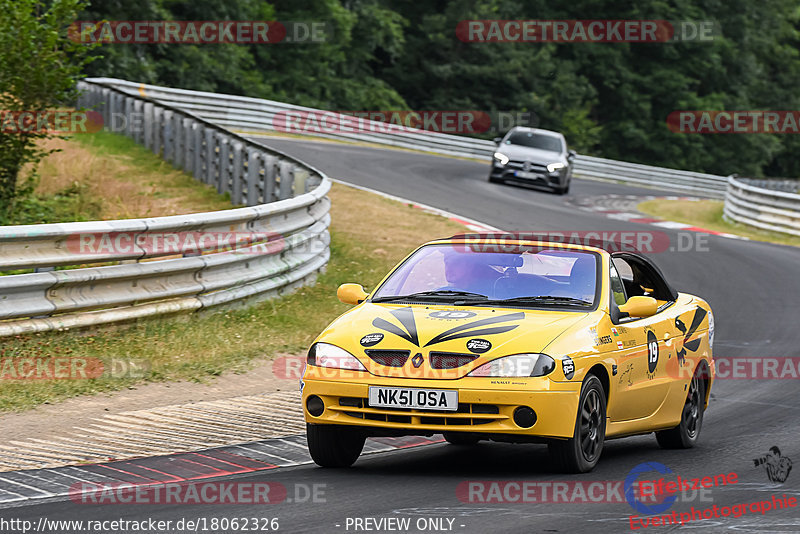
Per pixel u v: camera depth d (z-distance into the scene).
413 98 171.12
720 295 47.72
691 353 24.02
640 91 189.38
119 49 115.50
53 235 27.80
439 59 169.50
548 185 85.50
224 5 134.25
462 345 18.84
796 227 75.44
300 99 146.50
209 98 97.62
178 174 64.56
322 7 153.12
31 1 39.72
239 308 34.78
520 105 167.62
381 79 170.38
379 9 164.75
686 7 192.00
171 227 31.08
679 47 193.38
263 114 103.31
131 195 56.06
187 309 31.98
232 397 25.97
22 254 27.39
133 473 18.80
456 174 91.00
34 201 46.50
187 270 31.91
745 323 41.72
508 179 86.38
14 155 41.56
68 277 28.03
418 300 21.14
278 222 38.34
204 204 56.34
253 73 141.00
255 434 22.53
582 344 19.41
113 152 69.12
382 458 21.33
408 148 114.62
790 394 30.53
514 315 20.02
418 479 18.91
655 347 22.17
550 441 19.06
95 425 22.22
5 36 38.97
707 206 97.31
